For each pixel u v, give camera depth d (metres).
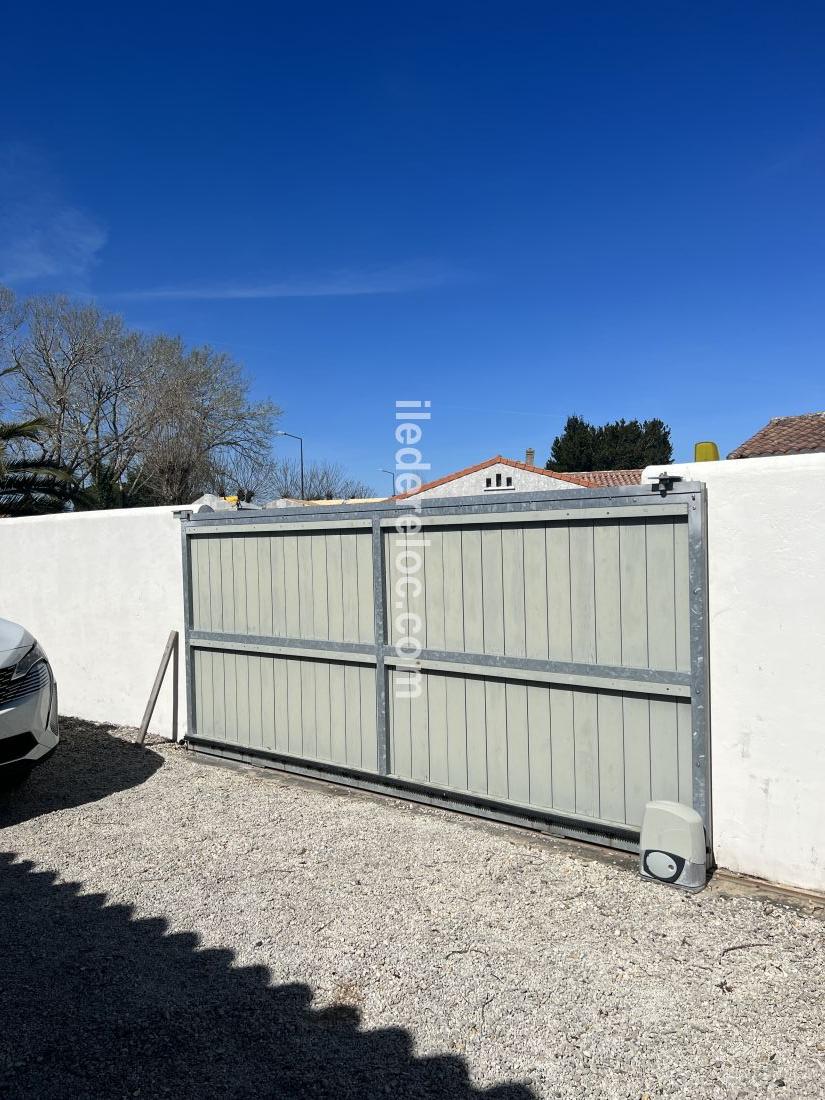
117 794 5.08
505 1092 2.26
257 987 2.83
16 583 7.63
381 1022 2.61
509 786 4.34
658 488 3.66
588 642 3.97
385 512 4.78
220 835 4.30
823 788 3.33
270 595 5.50
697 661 3.58
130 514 6.60
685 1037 2.48
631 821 3.87
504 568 4.29
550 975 2.85
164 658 6.30
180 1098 2.27
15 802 4.95
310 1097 2.26
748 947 2.99
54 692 5.18
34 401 30.30
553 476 30.38
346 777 5.11
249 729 5.72
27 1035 2.57
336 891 3.57
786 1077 2.29
